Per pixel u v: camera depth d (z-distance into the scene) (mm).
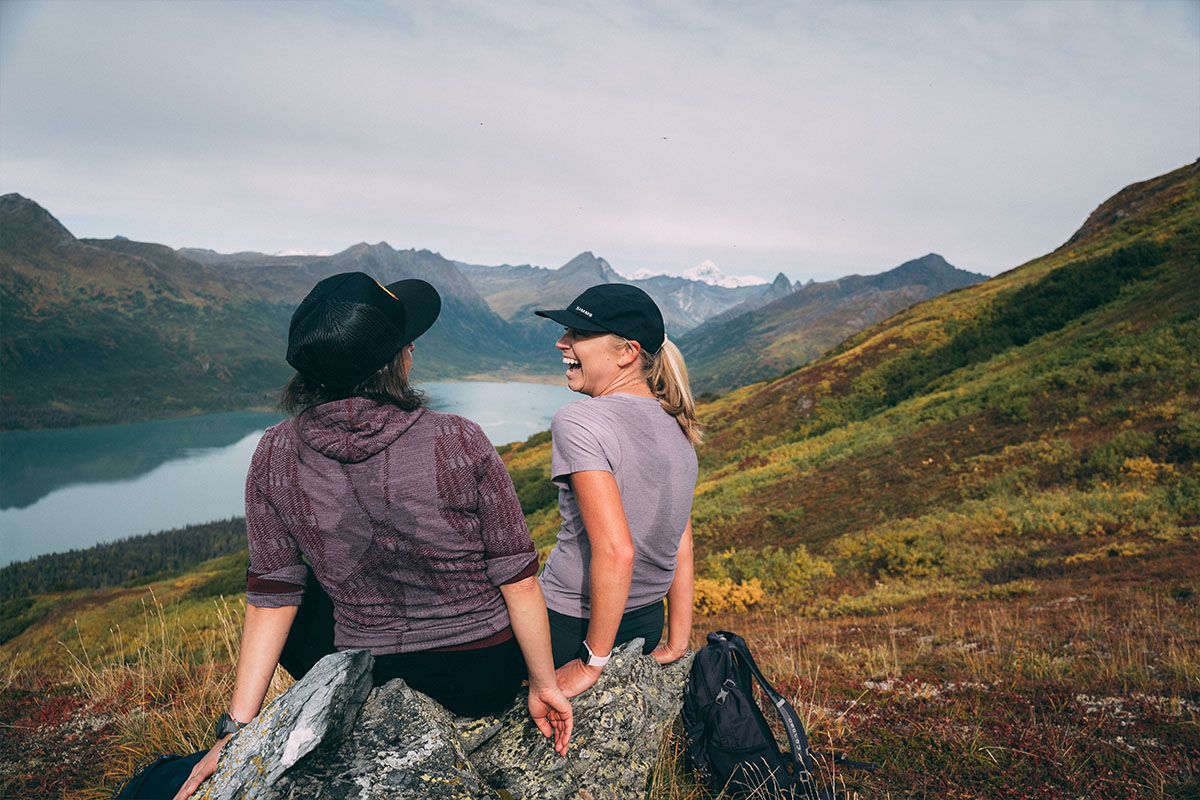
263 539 1419
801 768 2186
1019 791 2779
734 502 25016
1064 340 29969
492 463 1437
